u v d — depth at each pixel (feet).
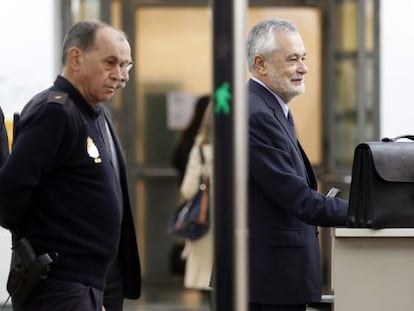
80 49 17.69
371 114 36.04
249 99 18.86
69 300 17.47
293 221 18.71
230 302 12.35
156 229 40.88
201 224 34.22
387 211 16.87
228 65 12.30
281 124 18.81
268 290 18.61
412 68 35.70
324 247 37.63
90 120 17.79
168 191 40.83
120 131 40.52
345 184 37.76
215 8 12.28
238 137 12.32
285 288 18.63
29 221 17.62
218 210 12.35
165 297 39.45
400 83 35.78
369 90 36.06
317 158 39.70
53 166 17.38
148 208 40.96
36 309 17.61
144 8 40.60
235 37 12.28
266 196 18.63
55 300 17.51
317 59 39.70
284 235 18.61
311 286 18.84
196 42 40.75
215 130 12.34
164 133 40.83
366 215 16.88
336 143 38.70
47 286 17.52
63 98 17.35
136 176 40.75
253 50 19.10
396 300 17.17
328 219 18.08
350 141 37.55
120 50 17.79
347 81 37.73
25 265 17.38
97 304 17.81
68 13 35.96
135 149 40.70
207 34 40.73
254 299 18.66
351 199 17.07
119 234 18.13
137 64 40.65
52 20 35.14
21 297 17.62
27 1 34.94
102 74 17.67
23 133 17.24
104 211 17.70
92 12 37.11
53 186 17.47
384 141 17.69
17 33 34.94
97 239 17.65
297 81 18.94
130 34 40.50
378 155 16.81
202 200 34.19
